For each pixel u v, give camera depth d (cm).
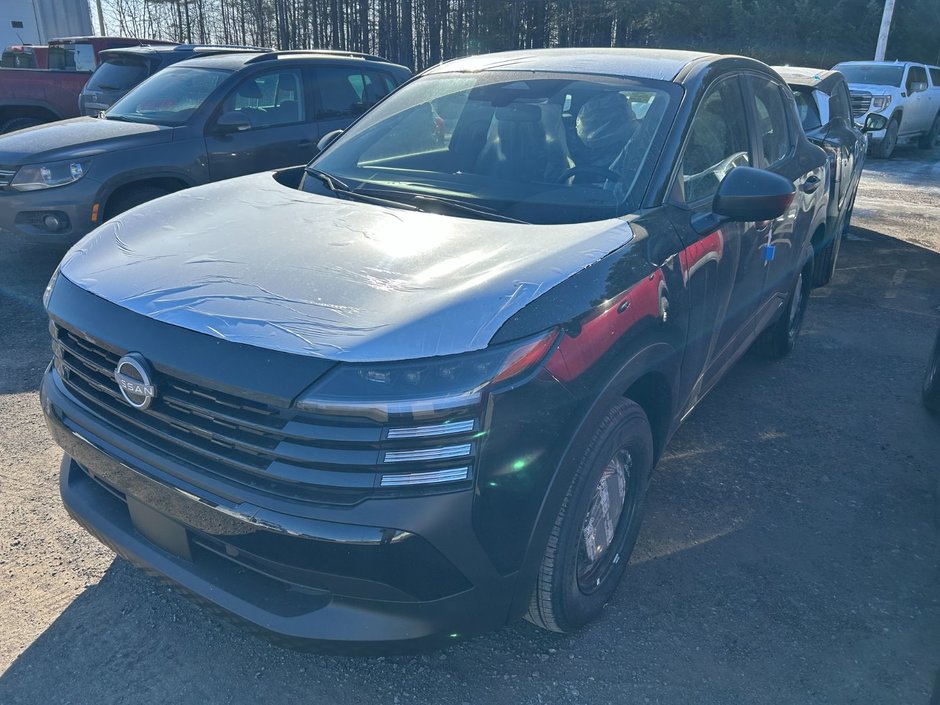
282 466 192
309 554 192
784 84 439
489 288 211
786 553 312
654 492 352
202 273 227
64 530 314
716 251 300
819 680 248
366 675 246
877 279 725
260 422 193
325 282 217
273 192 302
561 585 235
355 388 186
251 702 235
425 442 188
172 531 218
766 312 414
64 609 270
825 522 334
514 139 314
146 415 216
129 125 636
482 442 192
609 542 265
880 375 500
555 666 251
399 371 189
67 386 245
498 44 2683
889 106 1599
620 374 232
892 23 2823
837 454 394
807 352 537
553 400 207
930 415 443
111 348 215
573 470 218
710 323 307
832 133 631
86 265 248
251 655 253
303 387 187
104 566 293
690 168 301
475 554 199
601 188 285
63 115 1081
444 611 202
